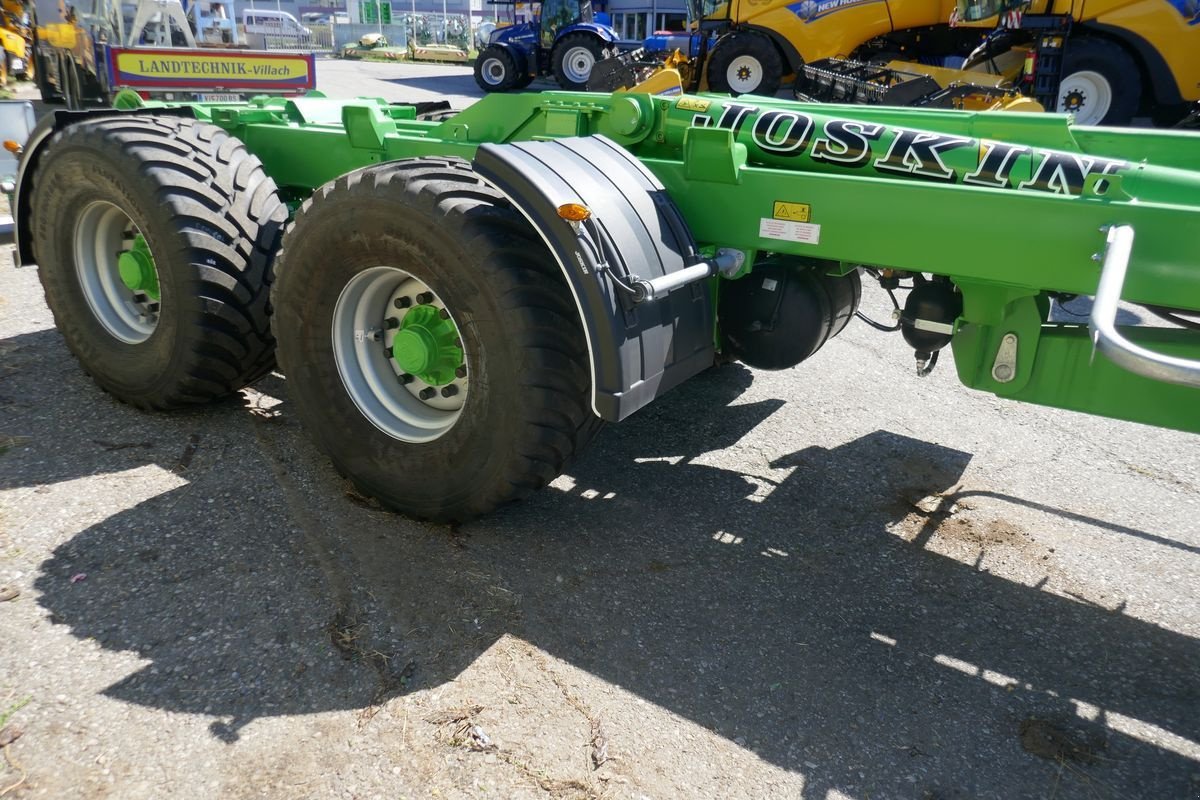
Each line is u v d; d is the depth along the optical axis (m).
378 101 4.27
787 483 3.33
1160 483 3.41
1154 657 2.46
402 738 2.04
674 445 3.60
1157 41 9.29
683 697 2.22
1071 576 2.81
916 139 2.72
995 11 10.09
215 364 3.33
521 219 2.52
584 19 17.14
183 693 2.13
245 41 19.25
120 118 3.50
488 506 2.71
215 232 3.22
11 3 15.84
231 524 2.83
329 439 2.97
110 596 2.46
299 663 2.25
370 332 2.93
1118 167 2.44
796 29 11.64
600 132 3.20
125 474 3.10
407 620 2.44
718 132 2.63
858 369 4.47
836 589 2.70
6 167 5.12
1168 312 2.74
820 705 2.22
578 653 2.35
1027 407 4.06
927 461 3.54
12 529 2.73
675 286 2.49
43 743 1.97
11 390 3.72
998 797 1.98
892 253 2.49
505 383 2.52
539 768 1.98
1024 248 2.29
